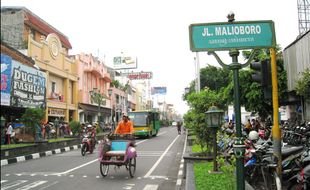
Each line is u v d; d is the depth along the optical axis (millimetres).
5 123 24297
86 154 19688
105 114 51656
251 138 10242
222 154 11711
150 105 100625
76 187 9602
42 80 29000
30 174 12102
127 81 72875
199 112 12305
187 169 9773
